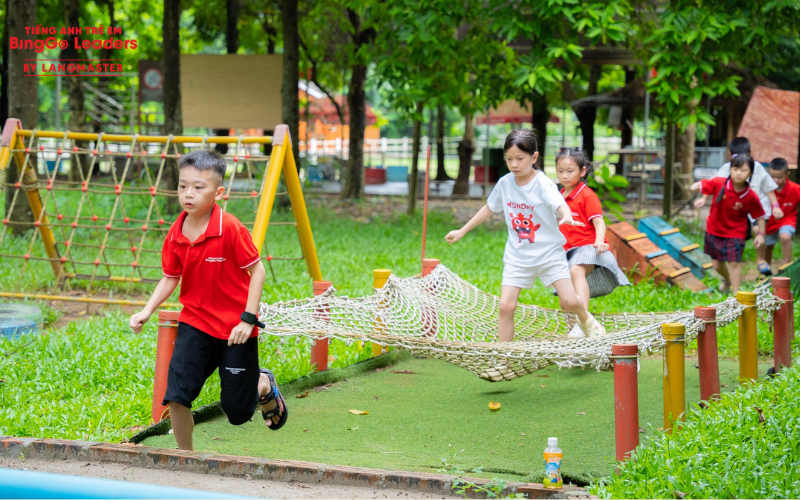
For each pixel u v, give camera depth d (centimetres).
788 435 441
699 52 1507
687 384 668
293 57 1967
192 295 426
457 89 1662
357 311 645
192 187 409
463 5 1599
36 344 702
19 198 1411
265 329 529
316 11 2434
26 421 508
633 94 2542
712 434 445
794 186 1150
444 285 784
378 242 1569
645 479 386
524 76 1480
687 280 1078
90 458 412
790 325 661
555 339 679
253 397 429
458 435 536
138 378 623
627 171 2734
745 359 618
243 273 428
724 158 2895
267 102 2522
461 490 364
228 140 944
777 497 364
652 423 552
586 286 725
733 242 1001
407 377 711
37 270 1113
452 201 2694
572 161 732
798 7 1439
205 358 425
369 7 1875
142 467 404
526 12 1593
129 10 3194
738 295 619
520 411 597
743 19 1438
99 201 1952
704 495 365
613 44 2173
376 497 363
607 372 723
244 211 1903
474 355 533
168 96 1741
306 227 1001
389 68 1669
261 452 485
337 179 3531
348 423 564
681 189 2502
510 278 655
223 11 2864
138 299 1001
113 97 3041
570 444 512
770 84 2500
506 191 649
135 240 1477
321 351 691
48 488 291
